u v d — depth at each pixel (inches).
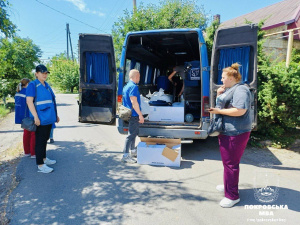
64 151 201.6
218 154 191.5
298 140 208.5
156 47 265.3
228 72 108.5
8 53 526.0
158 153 165.8
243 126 105.5
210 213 107.8
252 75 147.9
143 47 222.2
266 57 220.5
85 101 184.7
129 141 171.0
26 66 565.3
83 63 180.9
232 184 112.0
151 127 178.2
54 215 106.7
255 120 148.8
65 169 160.6
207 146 213.8
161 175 150.4
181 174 151.8
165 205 114.7
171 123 188.1
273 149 198.8
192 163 171.3
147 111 191.9
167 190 130.4
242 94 103.0
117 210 110.5
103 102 182.7
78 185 136.5
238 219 102.9
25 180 143.1
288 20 407.8
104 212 109.0
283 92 190.1
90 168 162.4
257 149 199.3
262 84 200.2
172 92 290.4
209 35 259.3
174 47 270.7
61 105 636.1
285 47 433.7
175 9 418.9
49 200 119.8
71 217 105.0
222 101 110.0
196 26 412.2
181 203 116.6
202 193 127.0
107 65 179.3
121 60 189.8
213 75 156.5
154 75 344.5
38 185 136.4
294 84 181.6
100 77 181.6
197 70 194.7
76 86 1721.2
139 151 168.2
